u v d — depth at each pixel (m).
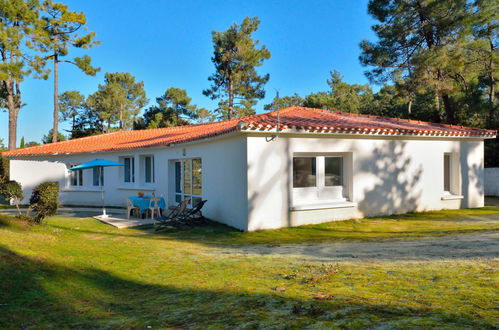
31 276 5.44
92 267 6.51
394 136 13.24
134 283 5.71
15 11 24.05
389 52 26.70
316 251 7.70
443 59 22.84
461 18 22.77
